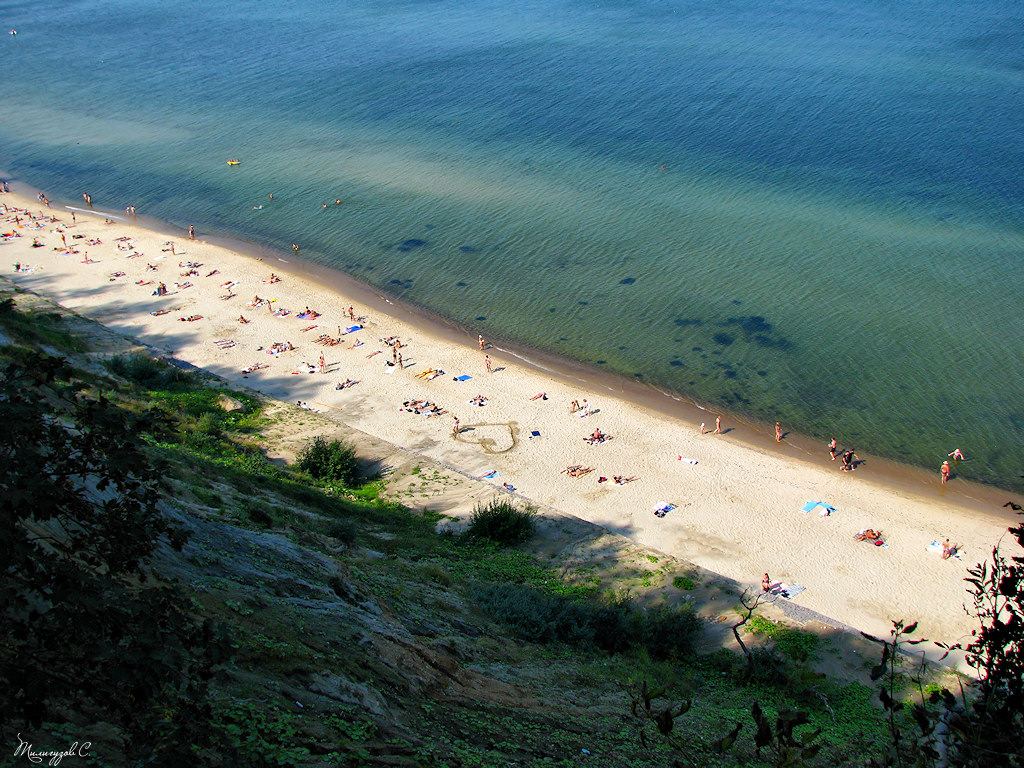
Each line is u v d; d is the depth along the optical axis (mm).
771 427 50250
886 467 46219
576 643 24938
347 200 86250
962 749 7688
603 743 16266
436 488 38844
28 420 8969
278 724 11961
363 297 66938
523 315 63938
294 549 21062
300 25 177625
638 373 56156
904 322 59625
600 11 175625
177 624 9820
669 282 67438
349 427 45812
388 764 12109
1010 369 53531
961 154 88875
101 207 85000
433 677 16984
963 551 38875
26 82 137000
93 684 9047
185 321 61938
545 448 47688
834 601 35656
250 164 97312
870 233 73000
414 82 128875
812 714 22141
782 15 161000
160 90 130250
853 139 95688
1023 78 113750
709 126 103125
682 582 31578
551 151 98062
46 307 54969
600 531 35625
